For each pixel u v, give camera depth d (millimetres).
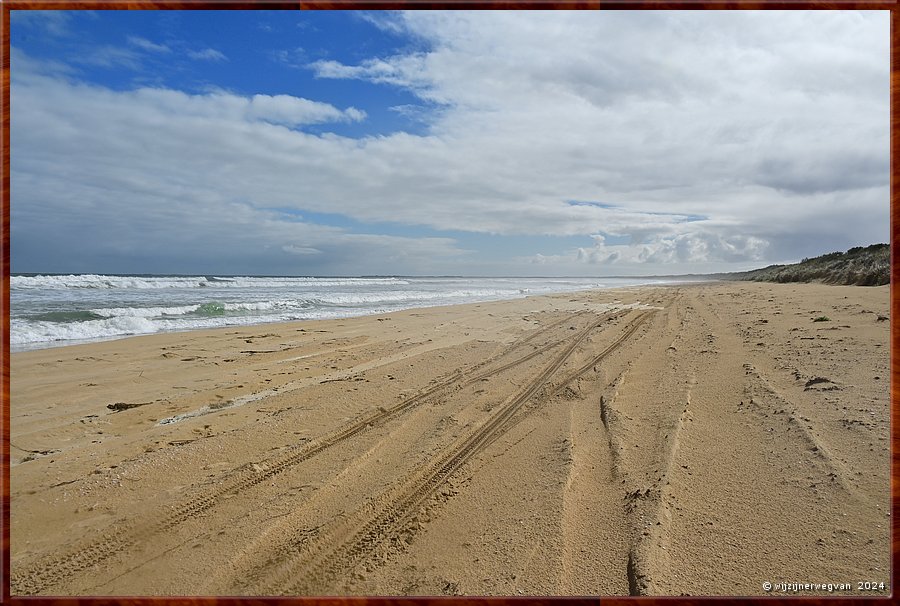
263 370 7461
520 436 4613
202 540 3062
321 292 25062
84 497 3561
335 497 3551
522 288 34531
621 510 3213
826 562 2627
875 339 7121
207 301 17359
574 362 7582
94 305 14945
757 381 5535
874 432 3912
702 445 4059
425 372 7238
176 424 5066
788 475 3469
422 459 4148
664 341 8961
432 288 32812
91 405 5711
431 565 2789
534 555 2822
